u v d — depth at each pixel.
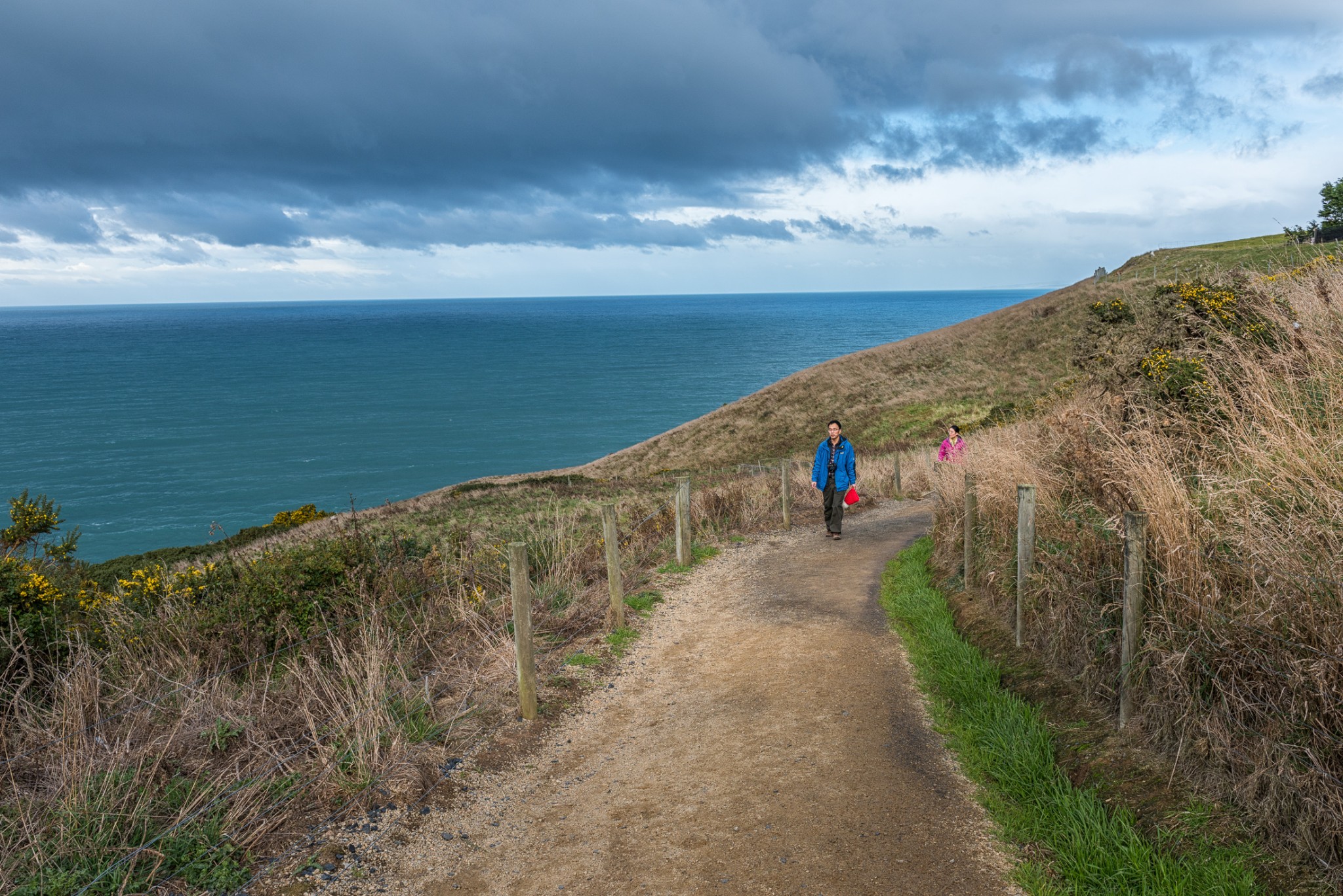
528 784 4.62
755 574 10.12
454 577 8.03
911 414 44.66
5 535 12.35
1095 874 3.27
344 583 7.11
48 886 3.21
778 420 49.44
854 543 12.15
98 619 6.24
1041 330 49.97
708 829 4.00
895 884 3.44
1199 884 3.01
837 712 5.46
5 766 4.05
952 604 7.61
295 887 3.49
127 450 106.19
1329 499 3.59
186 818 3.74
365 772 4.34
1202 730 3.59
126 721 4.49
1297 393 5.15
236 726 4.63
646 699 5.96
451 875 3.66
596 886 3.55
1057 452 6.55
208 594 7.02
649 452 50.59
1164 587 4.10
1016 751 4.34
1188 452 5.35
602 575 9.29
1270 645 3.38
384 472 90.38
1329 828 2.86
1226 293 7.20
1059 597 5.36
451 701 5.55
